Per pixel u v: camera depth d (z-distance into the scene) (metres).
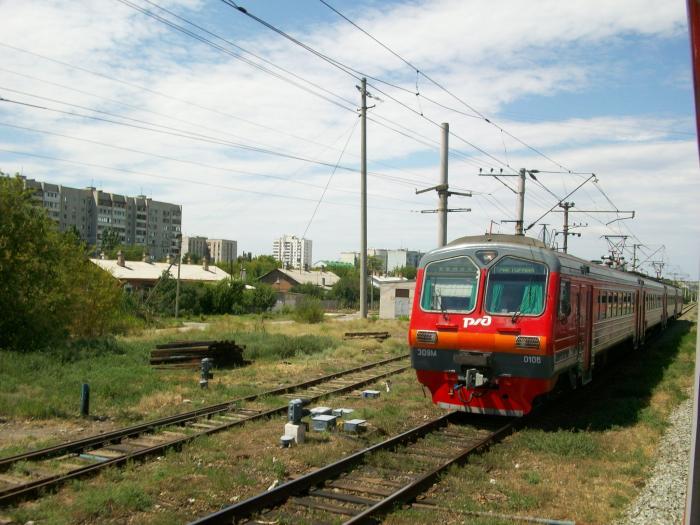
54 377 14.38
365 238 32.78
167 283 57.97
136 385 14.12
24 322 18.69
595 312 14.23
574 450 9.38
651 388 15.07
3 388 12.80
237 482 7.53
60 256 20.95
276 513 6.60
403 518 6.47
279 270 91.94
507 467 8.62
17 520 6.30
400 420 11.28
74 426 10.43
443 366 11.38
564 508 6.94
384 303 52.91
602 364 16.89
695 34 3.48
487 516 6.54
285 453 8.90
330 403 12.98
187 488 7.28
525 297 10.88
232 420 11.05
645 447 9.55
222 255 166.62
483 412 11.15
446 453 9.15
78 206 110.62
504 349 10.75
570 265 12.01
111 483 7.41
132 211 120.50
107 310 25.28
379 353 22.80
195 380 15.05
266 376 16.36
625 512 6.78
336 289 81.56
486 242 11.71
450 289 11.53
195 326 41.44
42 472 7.84
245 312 62.53
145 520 6.43
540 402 11.98
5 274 18.48
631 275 21.67
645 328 24.86
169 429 10.23
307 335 25.98
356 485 7.55
